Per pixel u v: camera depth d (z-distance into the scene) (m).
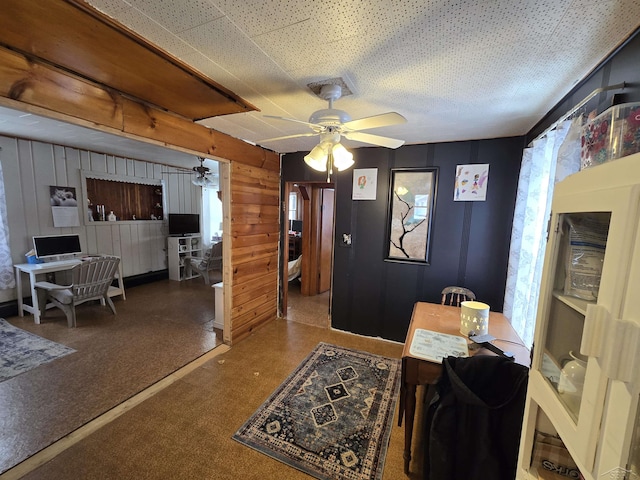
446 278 3.19
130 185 5.49
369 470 1.73
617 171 0.58
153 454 1.79
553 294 0.87
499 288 2.98
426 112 2.19
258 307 3.71
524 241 2.23
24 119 2.96
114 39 1.29
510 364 1.32
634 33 1.14
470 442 1.27
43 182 4.11
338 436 1.98
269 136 3.06
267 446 1.87
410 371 1.65
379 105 2.06
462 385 1.27
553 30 1.17
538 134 2.31
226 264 3.18
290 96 1.94
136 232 5.56
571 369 0.77
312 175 3.82
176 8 1.09
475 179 2.97
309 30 1.22
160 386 2.47
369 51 1.37
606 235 0.72
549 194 1.89
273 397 2.36
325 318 4.20
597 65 1.42
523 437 0.97
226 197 3.08
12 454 1.75
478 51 1.35
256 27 1.20
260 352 3.13
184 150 2.44
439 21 1.13
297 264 5.61
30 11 1.08
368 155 3.41
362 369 2.83
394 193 3.32
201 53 1.42
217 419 2.10
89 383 2.48
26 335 3.33
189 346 3.21
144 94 1.93
